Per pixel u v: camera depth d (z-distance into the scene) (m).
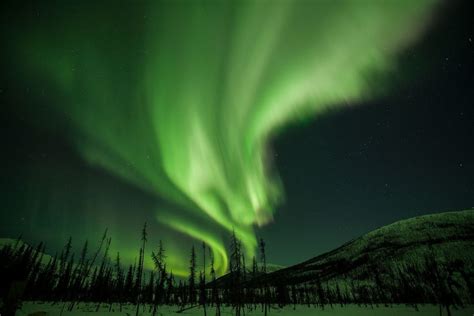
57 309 51.34
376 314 56.25
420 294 87.56
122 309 61.03
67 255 75.88
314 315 55.28
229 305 74.44
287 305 92.00
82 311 51.78
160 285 57.59
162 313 56.28
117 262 79.38
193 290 65.31
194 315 54.75
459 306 64.31
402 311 62.00
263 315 56.25
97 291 76.25
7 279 56.41
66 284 70.75
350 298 110.31
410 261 127.62
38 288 70.56
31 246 75.38
